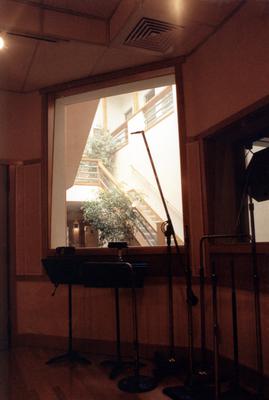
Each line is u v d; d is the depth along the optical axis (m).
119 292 3.56
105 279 3.00
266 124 2.71
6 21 2.90
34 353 3.59
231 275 2.57
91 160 8.16
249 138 3.07
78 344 3.68
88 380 2.83
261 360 2.24
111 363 3.21
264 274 2.47
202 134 3.20
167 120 6.79
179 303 3.29
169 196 6.67
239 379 2.67
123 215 7.21
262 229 2.97
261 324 2.49
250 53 2.65
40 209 3.95
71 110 5.05
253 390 2.53
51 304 3.83
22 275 3.95
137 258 3.45
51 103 4.08
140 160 7.86
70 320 3.37
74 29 3.12
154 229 6.72
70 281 3.25
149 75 3.66
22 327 3.89
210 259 3.08
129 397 2.51
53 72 3.73
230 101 2.86
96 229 7.44
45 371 3.05
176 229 6.42
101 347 3.58
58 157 4.17
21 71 3.69
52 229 3.98
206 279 3.11
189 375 2.70
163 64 3.54
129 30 2.99
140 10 2.71
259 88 2.56
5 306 3.92
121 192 7.41
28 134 4.10
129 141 8.41
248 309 2.63
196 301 2.86
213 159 3.21
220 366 2.91
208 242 3.11
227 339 2.86
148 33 3.04
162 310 3.36
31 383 2.78
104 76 3.79
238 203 3.11
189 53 3.40
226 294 2.88
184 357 3.13
